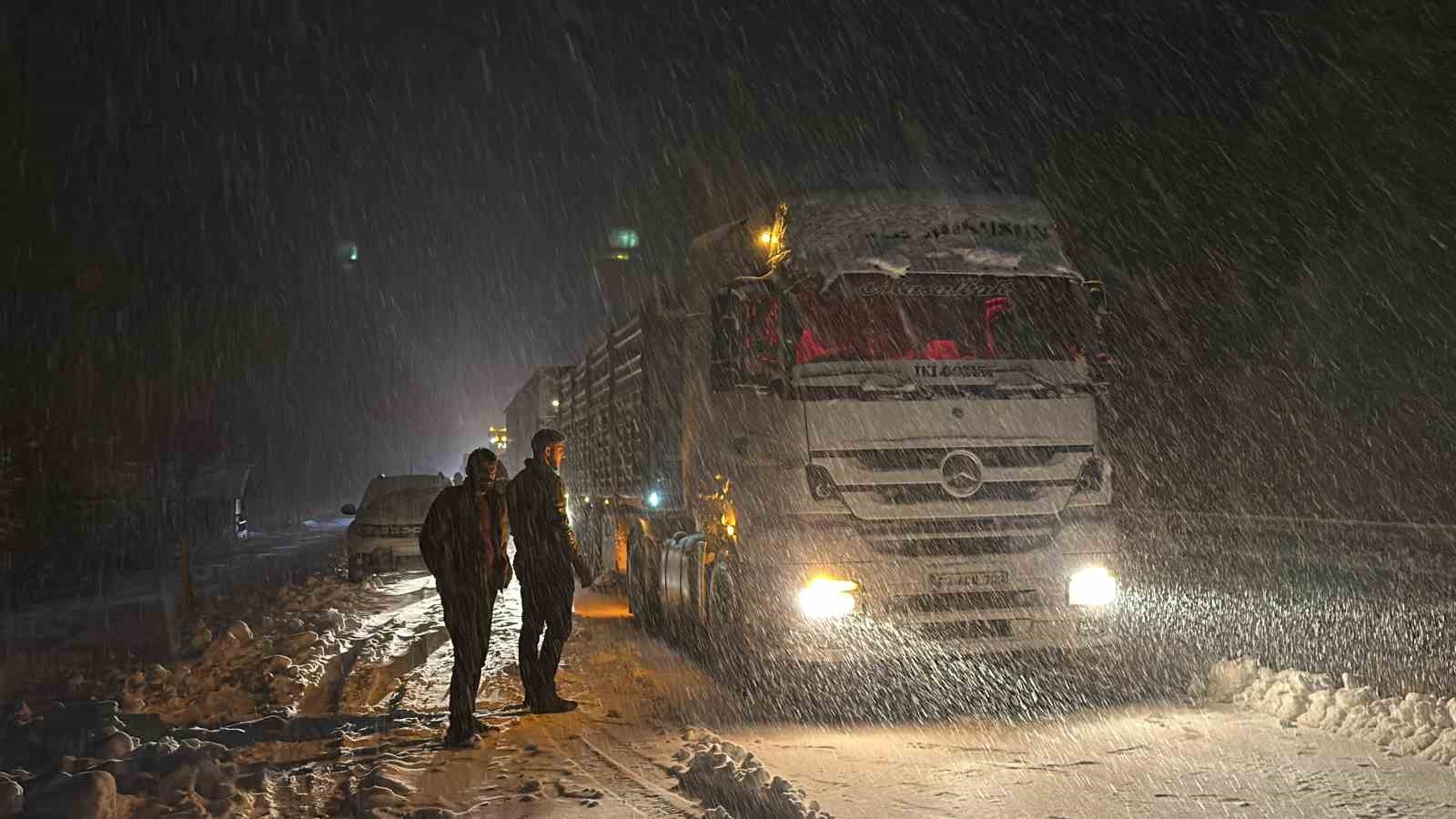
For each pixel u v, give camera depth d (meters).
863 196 10.08
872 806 6.17
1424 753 6.69
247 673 9.59
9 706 8.50
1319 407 27.97
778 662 9.38
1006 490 9.30
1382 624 11.83
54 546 27.27
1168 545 22.67
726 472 9.80
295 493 76.88
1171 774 6.59
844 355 9.41
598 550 18.64
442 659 11.80
